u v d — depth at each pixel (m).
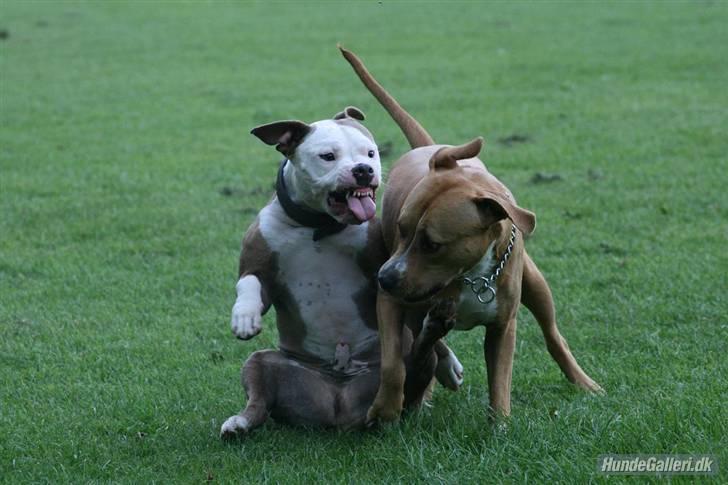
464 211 8.04
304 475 8.02
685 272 13.12
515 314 8.97
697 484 7.14
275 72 29.95
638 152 19.55
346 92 26.62
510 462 7.71
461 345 11.39
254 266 9.25
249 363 9.20
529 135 21.47
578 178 18.08
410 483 7.70
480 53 31.45
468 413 9.16
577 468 7.44
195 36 36.84
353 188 8.75
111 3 45.66
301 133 9.03
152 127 23.73
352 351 9.48
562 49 31.36
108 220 16.50
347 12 41.62
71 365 11.01
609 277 13.12
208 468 8.36
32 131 23.53
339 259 9.27
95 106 26.20
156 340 11.68
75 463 8.65
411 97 25.66
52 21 40.59
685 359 10.39
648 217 15.70
